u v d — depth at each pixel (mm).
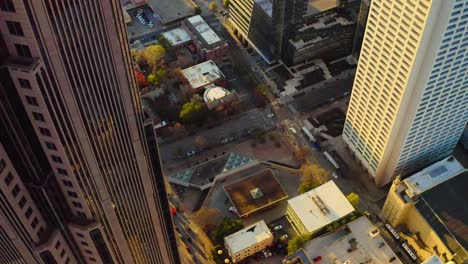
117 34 124625
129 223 173125
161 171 177875
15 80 109000
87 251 165250
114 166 149375
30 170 130750
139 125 152125
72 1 106625
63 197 146250
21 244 139125
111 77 130000
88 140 133125
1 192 121750
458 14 194250
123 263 183625
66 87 116875
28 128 123625
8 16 99375
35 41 103562
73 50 113062
